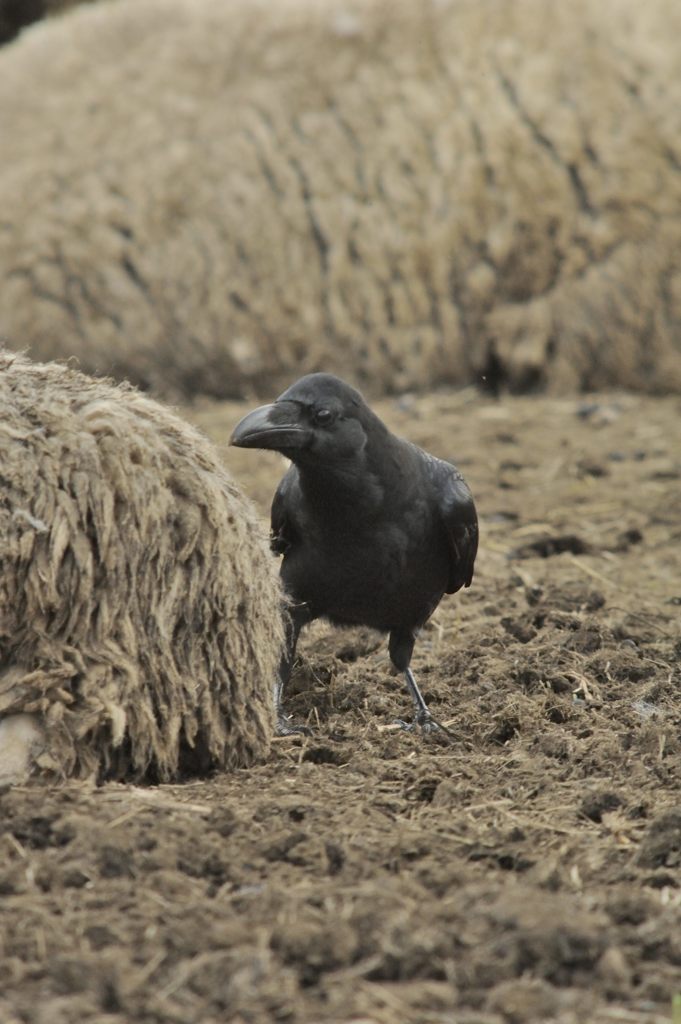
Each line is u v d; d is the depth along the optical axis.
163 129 24.83
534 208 24.27
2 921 7.19
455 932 7.00
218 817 8.45
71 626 9.10
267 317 24.58
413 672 12.31
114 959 6.71
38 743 8.88
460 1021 6.41
